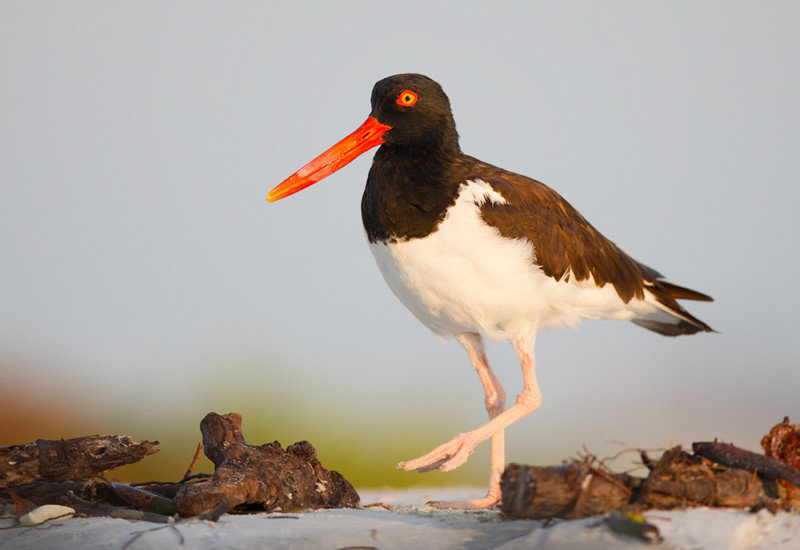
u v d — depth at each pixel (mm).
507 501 7250
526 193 10836
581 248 11133
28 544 7344
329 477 9508
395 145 10773
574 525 6844
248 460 9055
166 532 7441
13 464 8609
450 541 7184
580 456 7348
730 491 7242
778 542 6547
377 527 7621
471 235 10156
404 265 10477
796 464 8156
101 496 8820
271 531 7465
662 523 6816
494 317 10609
